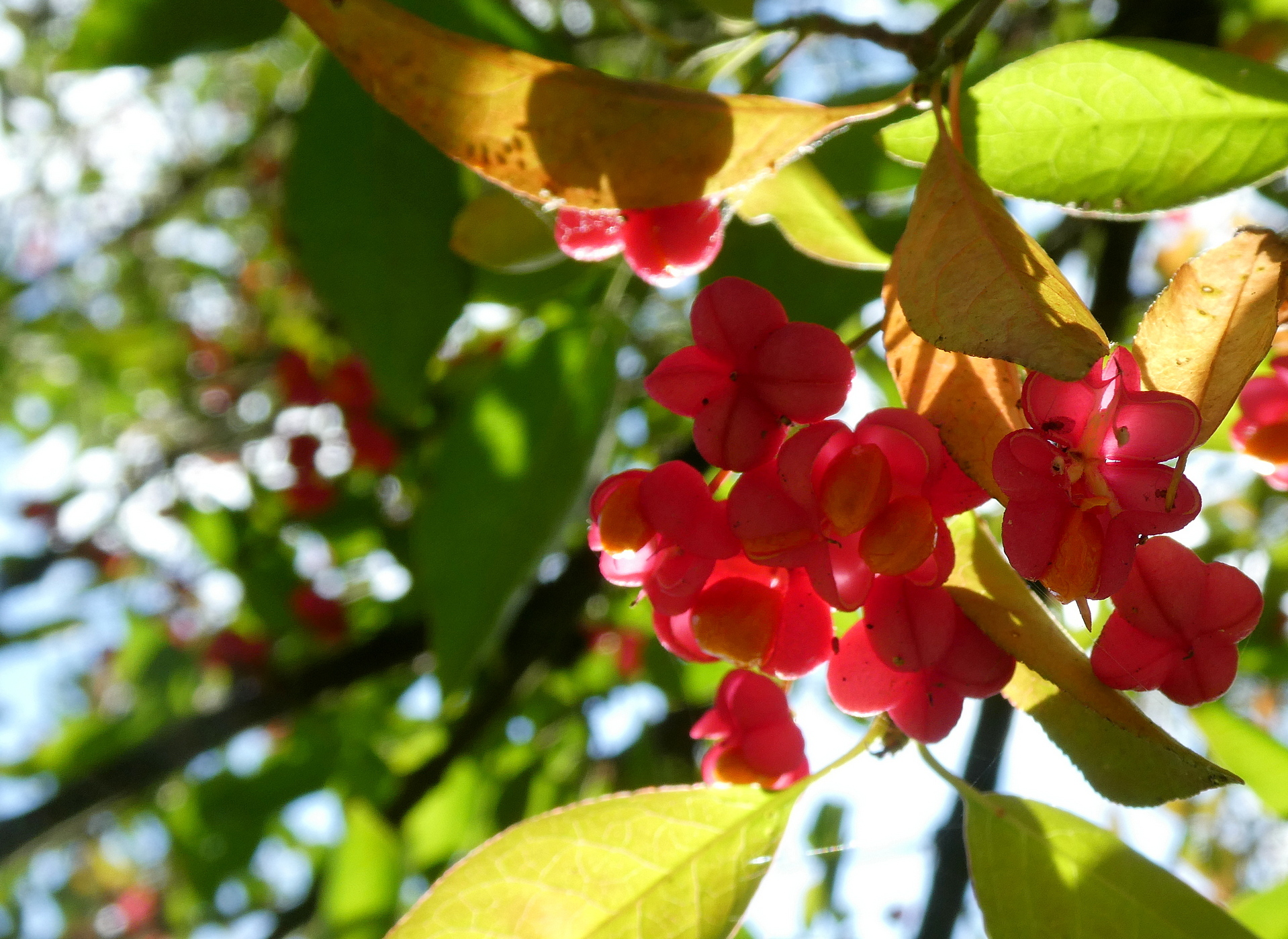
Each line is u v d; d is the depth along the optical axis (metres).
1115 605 0.10
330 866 0.23
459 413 0.17
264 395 0.50
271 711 0.28
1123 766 0.11
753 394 0.11
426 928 0.12
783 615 0.11
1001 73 0.13
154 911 0.51
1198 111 0.13
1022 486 0.10
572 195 0.11
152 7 0.15
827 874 0.29
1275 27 0.19
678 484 0.11
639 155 0.11
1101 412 0.10
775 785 0.12
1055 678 0.10
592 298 0.18
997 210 0.10
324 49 0.15
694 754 0.30
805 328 0.11
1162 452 0.10
